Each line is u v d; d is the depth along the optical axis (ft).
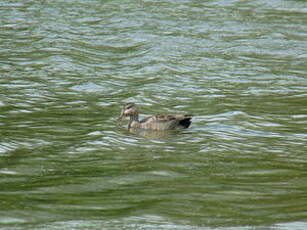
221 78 87.30
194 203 44.11
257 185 48.01
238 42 106.93
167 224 40.42
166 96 77.97
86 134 61.67
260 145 59.26
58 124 65.05
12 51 98.48
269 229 39.81
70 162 52.95
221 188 47.24
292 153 56.80
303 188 47.50
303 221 41.16
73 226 39.83
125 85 82.89
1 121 65.36
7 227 39.47
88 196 45.11
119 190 46.44
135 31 112.27
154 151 56.85
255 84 84.74
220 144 59.36
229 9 130.11
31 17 121.60
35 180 48.24
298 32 114.21
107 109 71.72
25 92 77.77
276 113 70.90
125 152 56.29
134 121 65.00
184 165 52.70
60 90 79.46
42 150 56.08
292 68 93.50
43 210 42.37
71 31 112.16
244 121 67.51
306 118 68.95
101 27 115.44
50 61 93.20
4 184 47.21
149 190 46.55
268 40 108.68
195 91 80.64
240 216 41.93
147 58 96.48
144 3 134.21
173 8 130.00
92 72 88.79
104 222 40.55
